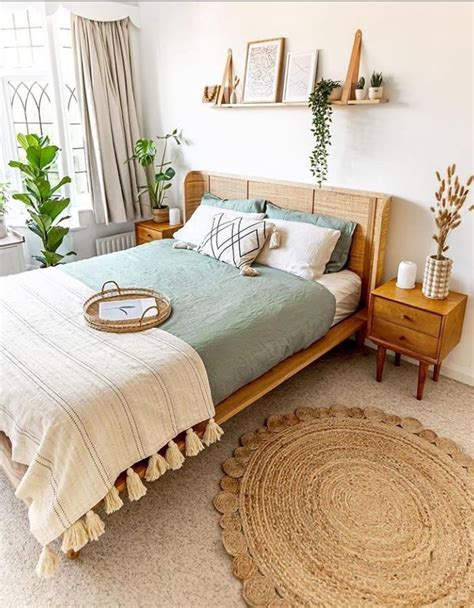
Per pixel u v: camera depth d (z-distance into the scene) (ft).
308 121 10.27
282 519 6.25
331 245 9.68
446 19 7.97
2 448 6.15
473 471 7.06
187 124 13.12
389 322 8.73
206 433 6.59
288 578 5.47
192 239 11.27
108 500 5.48
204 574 5.58
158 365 6.19
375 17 8.75
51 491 5.20
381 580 5.45
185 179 12.78
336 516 6.30
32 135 11.63
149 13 13.04
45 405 5.45
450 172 8.16
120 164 13.76
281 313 7.98
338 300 9.31
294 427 7.99
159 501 6.59
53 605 5.26
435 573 5.53
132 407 5.73
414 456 7.35
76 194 14.23
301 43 9.95
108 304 7.86
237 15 10.94
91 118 12.96
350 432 7.87
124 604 5.25
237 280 9.19
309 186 10.49
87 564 5.71
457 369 9.36
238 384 7.22
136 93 13.96
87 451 5.27
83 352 6.48
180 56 12.62
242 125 11.65
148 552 5.86
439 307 8.16
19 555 5.86
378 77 8.77
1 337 6.88
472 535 6.03
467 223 8.54
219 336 7.06
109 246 14.39
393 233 9.63
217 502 6.51
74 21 12.12
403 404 8.63
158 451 6.10
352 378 9.46
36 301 8.07
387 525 6.17
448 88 8.23
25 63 13.00
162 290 8.68
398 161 9.17
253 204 11.30
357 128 9.57
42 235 12.32
